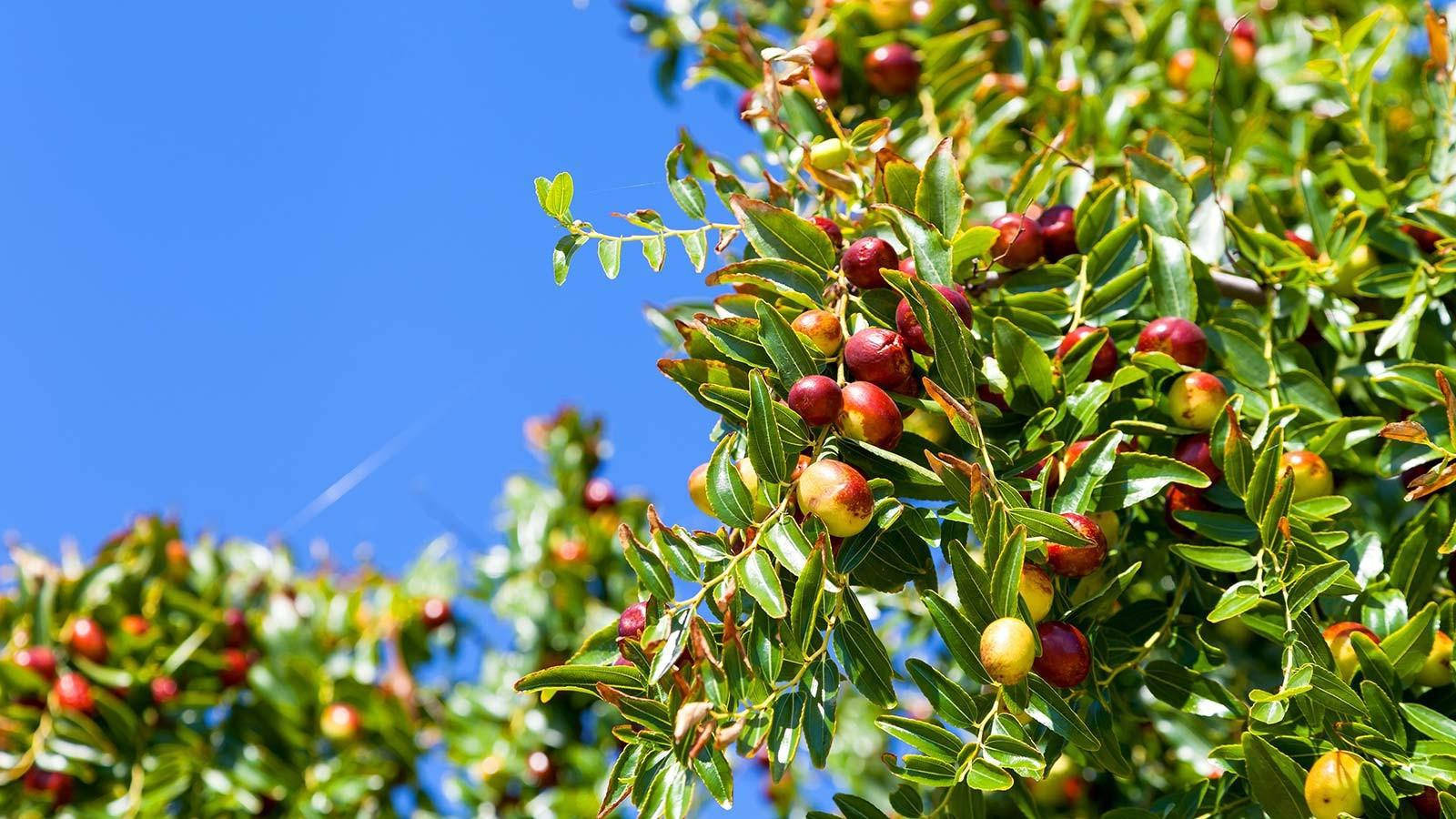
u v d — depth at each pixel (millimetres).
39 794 1554
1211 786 1071
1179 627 1085
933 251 1035
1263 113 1393
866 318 1047
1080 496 1031
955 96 1391
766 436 990
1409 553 1094
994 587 985
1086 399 1068
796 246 1057
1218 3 1486
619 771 990
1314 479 1087
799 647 979
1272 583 1022
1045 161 1194
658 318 1230
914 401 1026
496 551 1948
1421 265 1146
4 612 1664
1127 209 1177
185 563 1783
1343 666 1044
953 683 993
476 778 1750
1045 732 1050
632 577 1893
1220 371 1138
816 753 981
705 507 1045
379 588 1928
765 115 1120
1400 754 1002
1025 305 1113
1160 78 1446
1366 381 1174
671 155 1083
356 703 1725
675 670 968
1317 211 1188
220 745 1666
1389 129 1377
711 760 965
